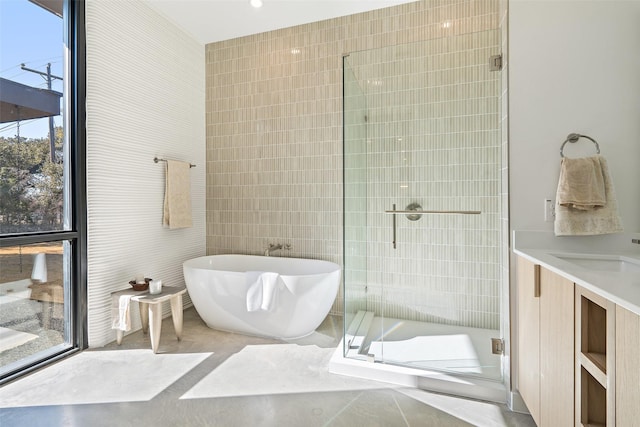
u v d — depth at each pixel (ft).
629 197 5.33
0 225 6.49
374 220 8.24
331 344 8.42
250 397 6.15
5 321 6.59
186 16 10.13
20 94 6.81
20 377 6.70
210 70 11.85
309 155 10.68
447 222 7.70
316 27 10.50
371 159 8.11
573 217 5.34
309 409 5.80
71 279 7.82
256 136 11.30
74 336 7.89
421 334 7.89
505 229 6.17
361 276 8.25
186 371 7.06
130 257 9.03
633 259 4.82
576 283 3.69
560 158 5.59
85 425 5.36
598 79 5.44
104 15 8.21
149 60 9.57
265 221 11.25
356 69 8.04
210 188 11.89
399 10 9.63
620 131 5.38
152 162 9.72
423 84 7.62
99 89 8.09
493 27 8.82
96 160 8.05
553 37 5.61
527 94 5.72
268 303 8.31
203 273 8.93
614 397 2.93
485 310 7.49
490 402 6.03
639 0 5.29
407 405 5.93
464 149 7.43
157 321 7.89
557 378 4.21
